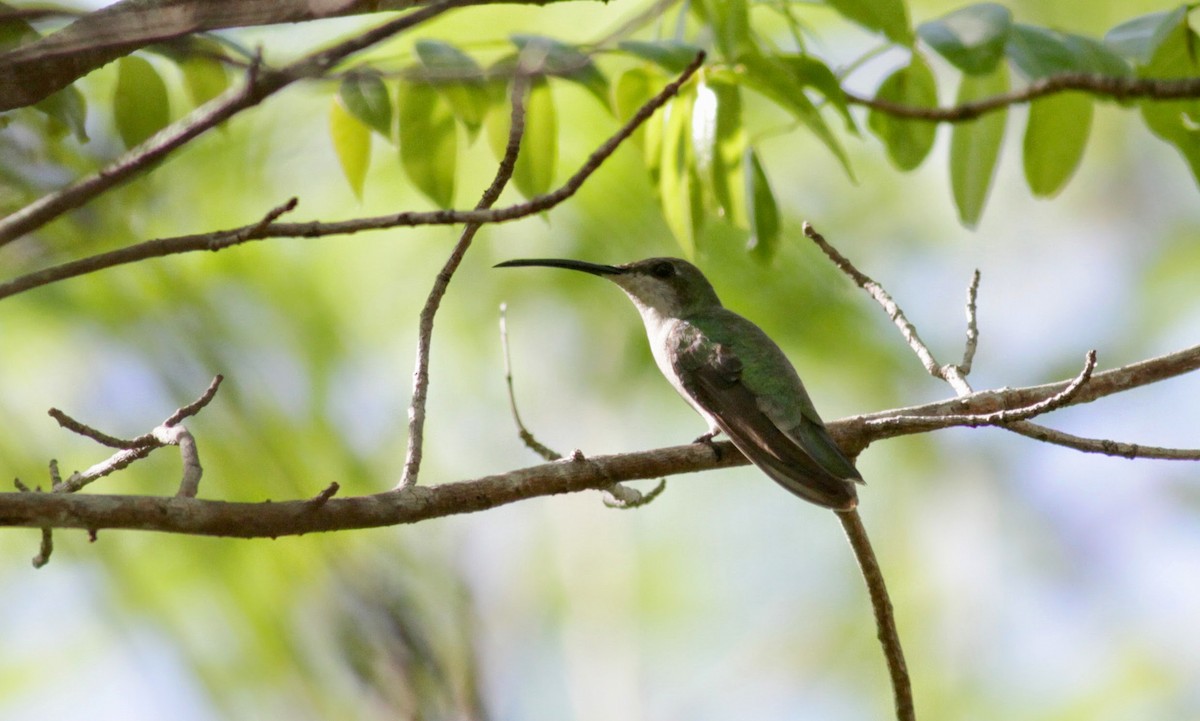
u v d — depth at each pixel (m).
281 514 5.41
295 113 10.67
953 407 7.87
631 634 13.02
